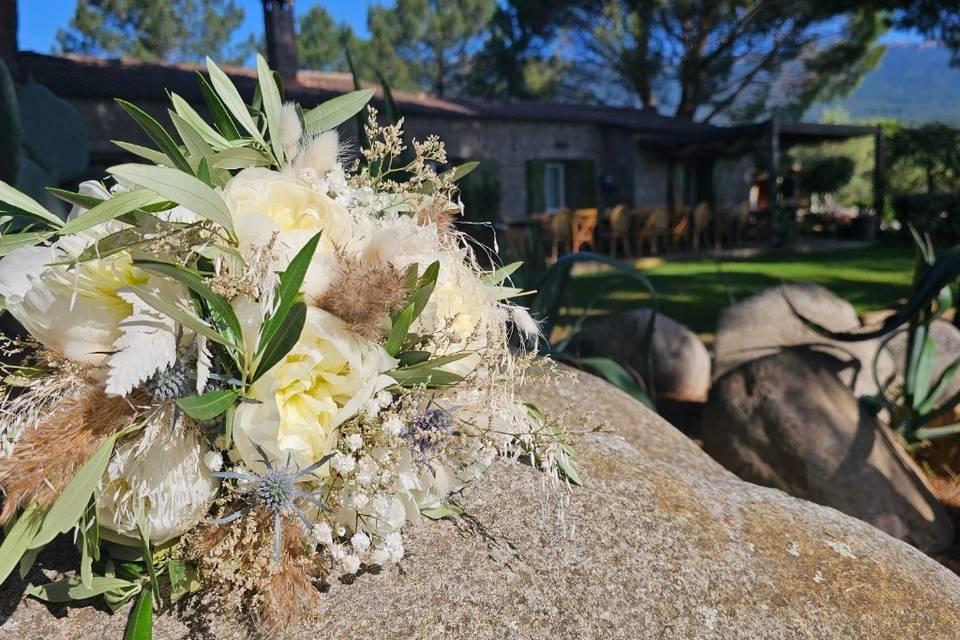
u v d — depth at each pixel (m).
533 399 0.93
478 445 0.58
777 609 0.59
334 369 0.50
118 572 0.56
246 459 0.49
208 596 0.55
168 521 0.50
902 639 0.59
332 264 0.50
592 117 7.29
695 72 9.76
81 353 0.49
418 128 5.80
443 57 18.84
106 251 0.48
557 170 7.18
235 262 0.50
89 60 4.86
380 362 0.50
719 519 0.68
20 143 1.21
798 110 10.41
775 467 1.36
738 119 10.81
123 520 0.51
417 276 0.52
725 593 0.60
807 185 9.83
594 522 0.65
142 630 0.51
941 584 0.66
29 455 0.46
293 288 0.47
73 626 0.54
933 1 5.34
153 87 4.32
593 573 0.59
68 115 1.44
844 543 0.68
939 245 7.38
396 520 0.54
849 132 7.64
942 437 1.81
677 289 4.60
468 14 18.39
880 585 0.64
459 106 6.45
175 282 0.49
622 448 0.79
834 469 1.32
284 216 0.52
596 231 6.82
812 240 8.08
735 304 2.12
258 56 0.63
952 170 8.91
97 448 0.48
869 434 1.36
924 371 1.71
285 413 0.49
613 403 0.99
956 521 1.45
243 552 0.51
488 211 6.01
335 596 0.56
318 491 0.52
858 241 7.98
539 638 0.54
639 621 0.56
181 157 0.54
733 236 7.56
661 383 2.27
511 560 0.60
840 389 1.40
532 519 0.65
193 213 0.52
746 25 9.44
